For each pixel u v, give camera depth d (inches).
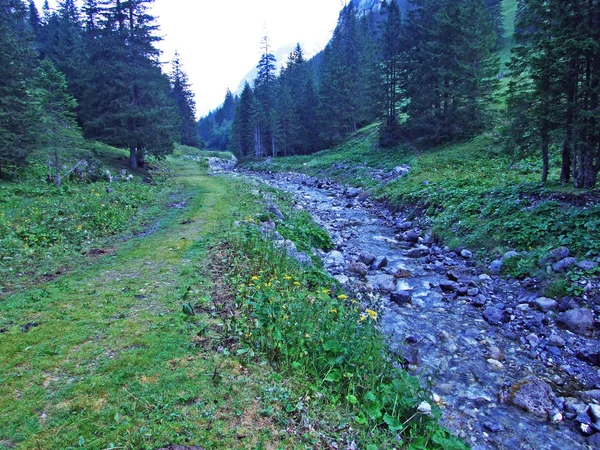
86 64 1107.3
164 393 150.3
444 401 197.5
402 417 157.0
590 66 388.5
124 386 154.6
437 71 1035.3
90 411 139.9
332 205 810.2
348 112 1740.9
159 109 950.4
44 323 208.4
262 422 140.6
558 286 307.6
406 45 1221.1
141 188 727.7
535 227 394.9
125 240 396.8
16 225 395.2
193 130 2844.5
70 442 125.0
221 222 468.1
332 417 150.6
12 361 170.9
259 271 283.1
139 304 234.7
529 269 348.8
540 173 635.5
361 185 974.4
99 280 278.2
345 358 179.3
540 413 189.9
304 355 182.5
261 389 157.9
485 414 189.0
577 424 183.0
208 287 263.1
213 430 133.6
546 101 423.8
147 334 196.7
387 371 183.5
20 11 778.8
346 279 354.0
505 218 442.3
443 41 1046.4
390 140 1285.7
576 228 359.3
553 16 404.5
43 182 641.6
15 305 230.2
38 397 147.0
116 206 528.4
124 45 904.9
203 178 1026.7
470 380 216.4
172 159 1770.4
